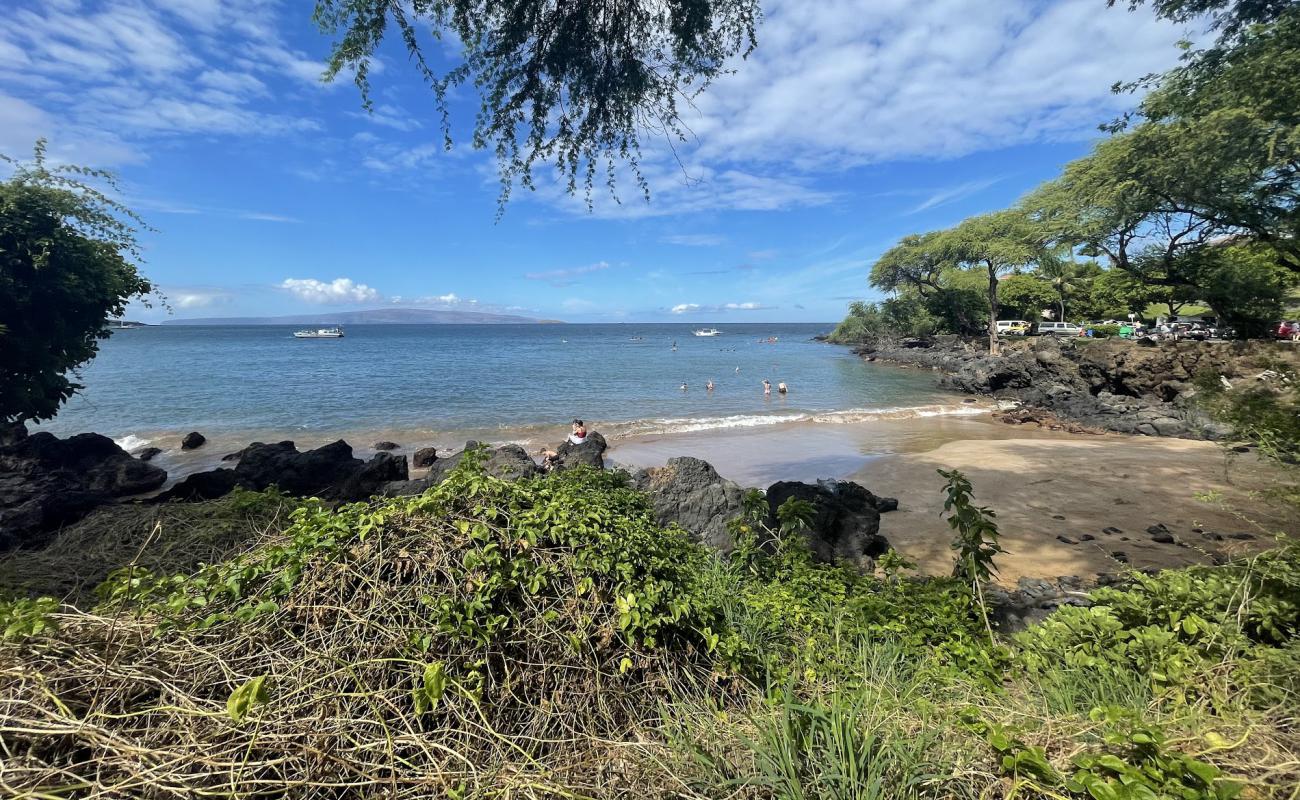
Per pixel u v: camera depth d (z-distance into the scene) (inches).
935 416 922.1
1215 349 831.7
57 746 74.5
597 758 89.7
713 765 87.0
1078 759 77.3
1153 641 122.3
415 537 114.2
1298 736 86.8
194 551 167.0
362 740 82.4
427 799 76.9
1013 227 1617.9
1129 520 356.2
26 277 429.4
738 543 211.8
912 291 2475.4
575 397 1109.1
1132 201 658.2
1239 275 791.1
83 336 493.7
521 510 130.6
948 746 90.4
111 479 467.2
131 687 85.2
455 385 1286.9
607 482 240.1
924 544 329.1
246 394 1102.4
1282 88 345.7
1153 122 549.3
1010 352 1470.2
